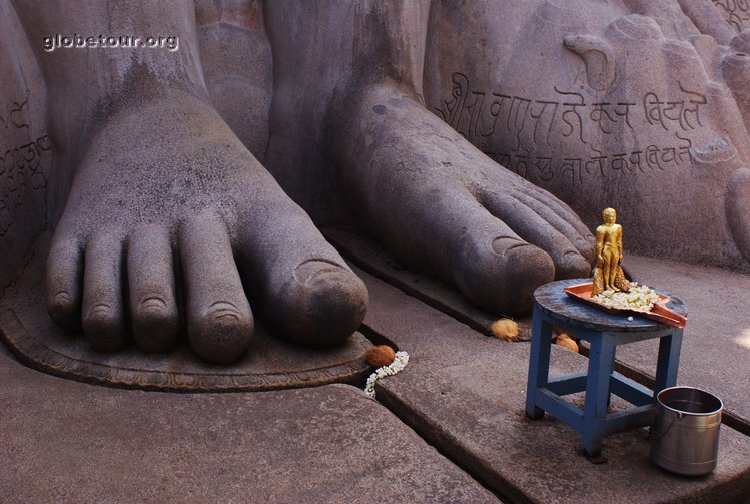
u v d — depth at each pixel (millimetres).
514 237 2953
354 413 2264
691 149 4062
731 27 4410
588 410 2004
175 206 2760
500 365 2621
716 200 3998
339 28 3840
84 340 2604
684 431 1914
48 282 2574
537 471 1964
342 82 3877
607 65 4156
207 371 2432
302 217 2811
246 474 1939
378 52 3859
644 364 2678
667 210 4090
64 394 2330
